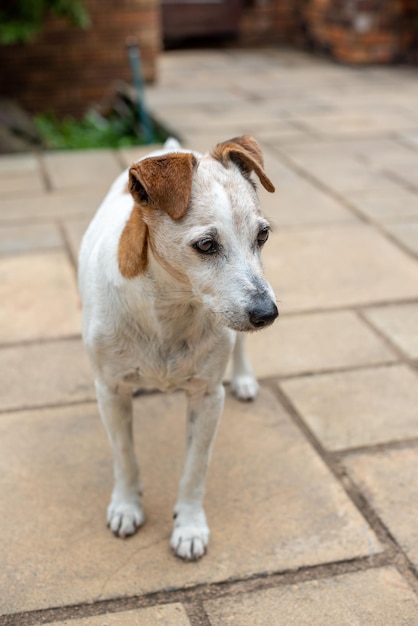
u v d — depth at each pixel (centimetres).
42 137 274
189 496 108
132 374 103
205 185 94
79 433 125
